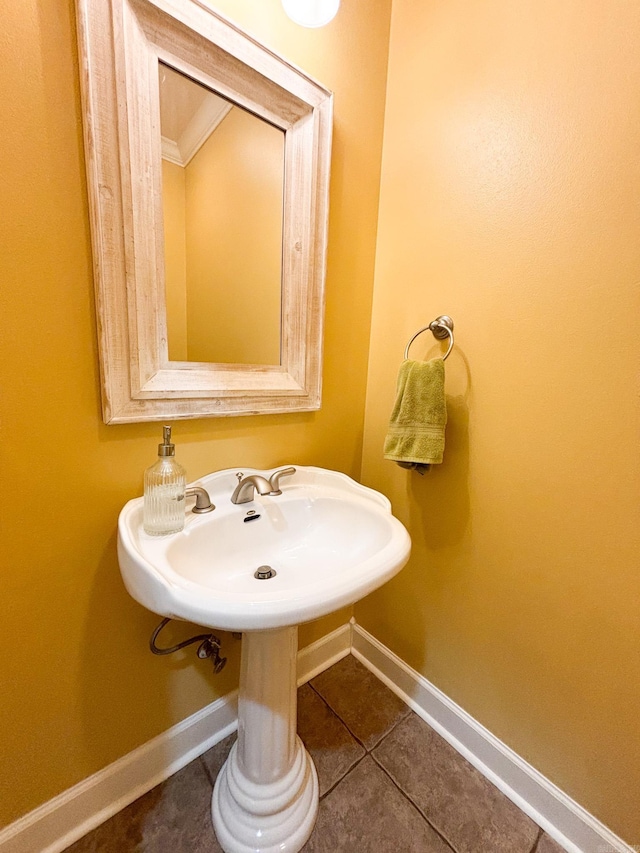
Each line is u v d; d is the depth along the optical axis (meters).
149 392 0.76
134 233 0.70
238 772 0.89
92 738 0.84
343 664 1.39
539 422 0.85
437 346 1.05
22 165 0.59
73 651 0.78
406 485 1.18
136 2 0.63
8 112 0.57
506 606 0.96
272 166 0.89
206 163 0.79
